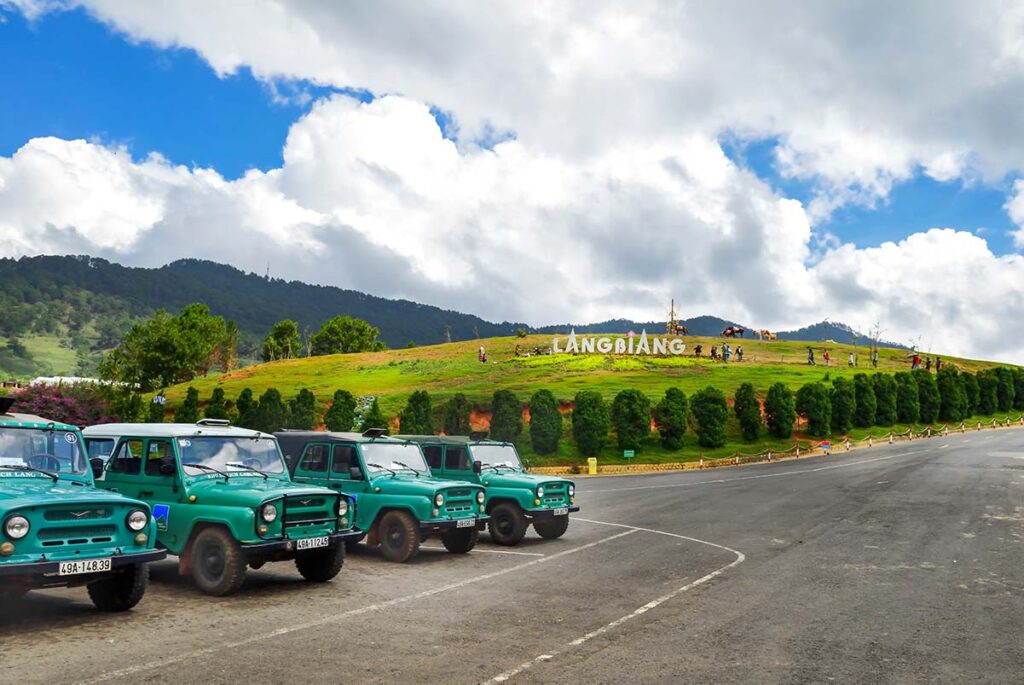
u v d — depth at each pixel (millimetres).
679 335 104312
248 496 10242
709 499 26094
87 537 8320
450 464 16734
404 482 13812
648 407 48000
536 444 46500
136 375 100250
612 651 7695
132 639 7855
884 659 7590
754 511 22375
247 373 97000
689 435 50938
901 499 24688
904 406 65062
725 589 11109
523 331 115375
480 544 16219
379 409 53344
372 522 13688
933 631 8758
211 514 10250
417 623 8797
